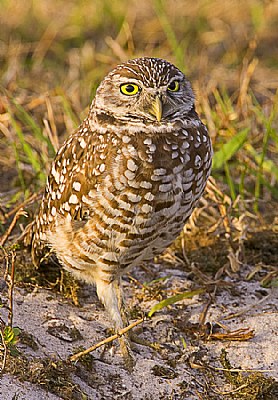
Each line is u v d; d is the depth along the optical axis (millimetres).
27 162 15281
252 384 9812
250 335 10664
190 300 11523
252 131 16141
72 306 11086
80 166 10109
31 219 13203
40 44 20938
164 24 18844
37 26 22281
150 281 12016
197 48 21531
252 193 15070
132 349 10375
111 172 9758
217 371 10133
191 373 10055
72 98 17547
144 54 20266
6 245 12367
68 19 22469
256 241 13188
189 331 10859
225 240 13039
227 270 12281
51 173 10836
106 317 10930
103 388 9531
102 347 10188
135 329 10781
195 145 10094
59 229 10477
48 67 20109
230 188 14164
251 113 16469
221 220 13000
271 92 19172
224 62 20719
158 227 10062
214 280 11812
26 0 23062
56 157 10898
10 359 9086
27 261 12008
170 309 11305
